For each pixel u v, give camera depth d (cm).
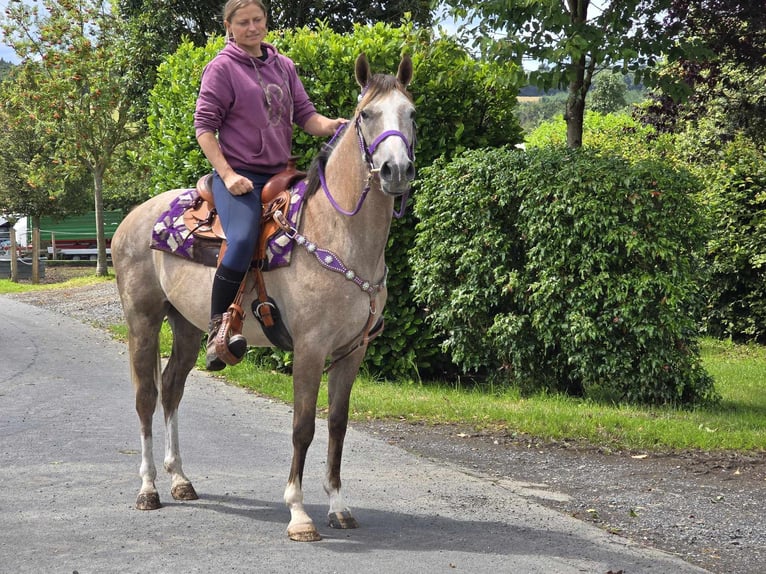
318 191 476
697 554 481
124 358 1151
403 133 424
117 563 432
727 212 1407
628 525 529
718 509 563
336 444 498
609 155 909
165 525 493
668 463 678
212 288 490
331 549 457
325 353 468
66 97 2480
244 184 478
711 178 1479
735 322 1462
